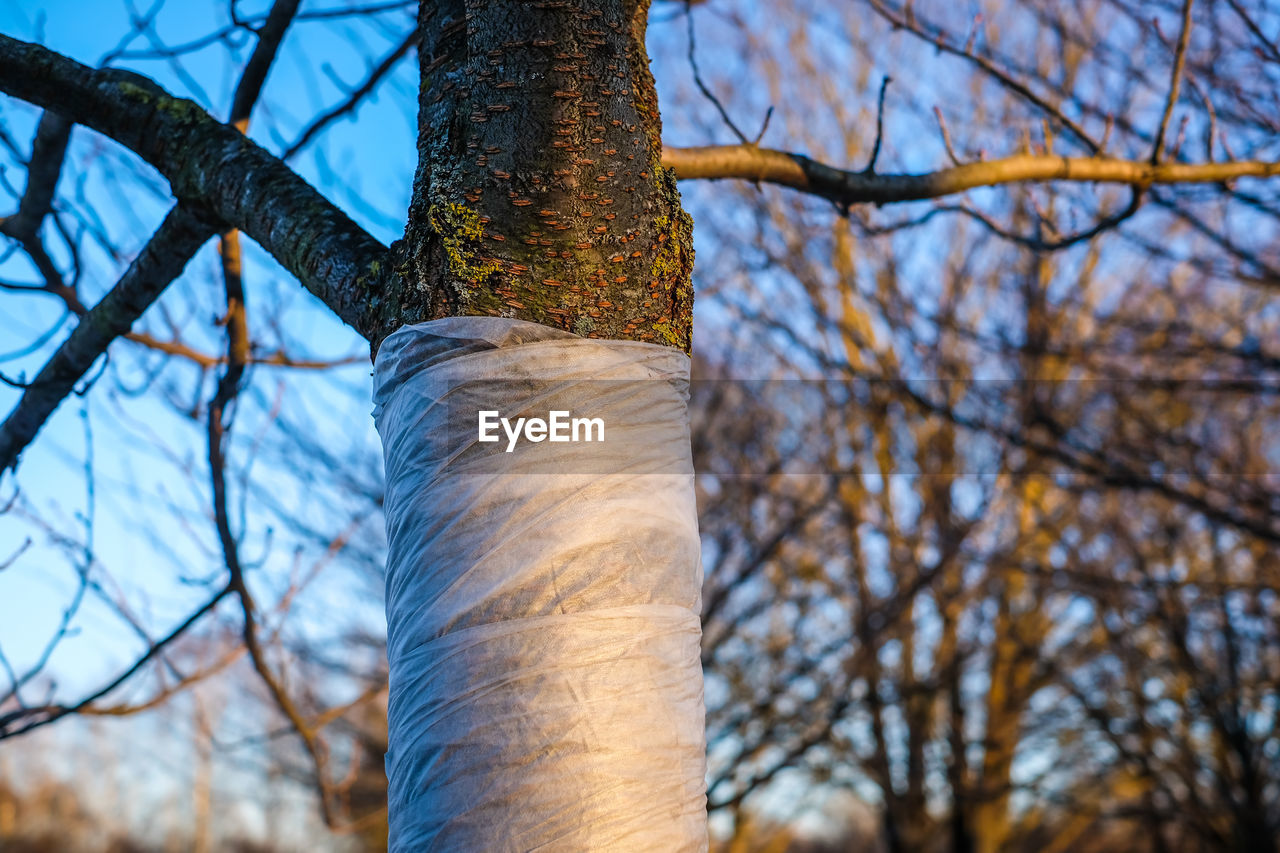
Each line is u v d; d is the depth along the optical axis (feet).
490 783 4.40
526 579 4.56
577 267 5.03
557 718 4.42
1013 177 10.37
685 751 4.64
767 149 9.53
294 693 31.60
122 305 8.57
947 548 28.53
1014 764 37.29
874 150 9.80
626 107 5.36
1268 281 19.12
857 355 29.94
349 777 13.73
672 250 5.33
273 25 8.50
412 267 5.14
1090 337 25.26
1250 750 30.19
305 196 6.31
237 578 10.97
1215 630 30.04
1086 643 34.58
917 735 35.47
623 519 4.70
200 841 71.61
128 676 10.73
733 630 28.99
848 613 31.32
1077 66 20.80
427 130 5.35
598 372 4.88
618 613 4.58
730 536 29.50
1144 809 33.35
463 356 4.85
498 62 5.20
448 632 4.54
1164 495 20.84
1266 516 22.34
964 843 36.11
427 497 4.72
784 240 26.91
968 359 26.86
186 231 7.52
